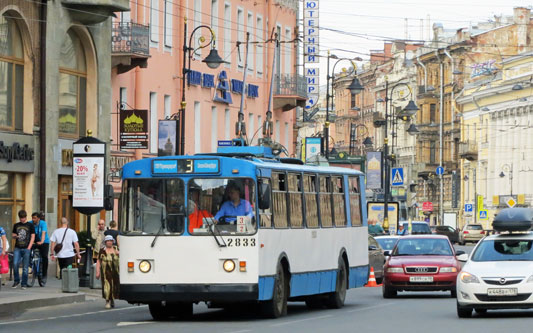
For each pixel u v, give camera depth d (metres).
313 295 56.47
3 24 75.62
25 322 46.25
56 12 80.00
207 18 115.19
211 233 46.03
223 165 46.47
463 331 40.47
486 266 47.50
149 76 101.50
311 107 157.00
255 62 129.75
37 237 66.94
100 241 68.25
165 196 46.56
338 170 57.69
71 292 61.41
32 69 78.06
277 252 48.34
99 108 85.88
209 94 115.44
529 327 41.72
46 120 78.94
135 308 56.56
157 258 46.25
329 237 55.44
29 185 77.50
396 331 40.81
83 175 67.56
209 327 42.88
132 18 97.94
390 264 65.44
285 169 50.09
